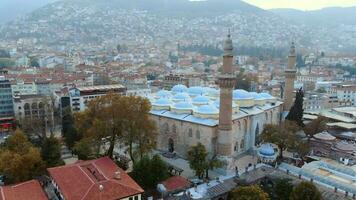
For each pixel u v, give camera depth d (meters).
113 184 66.06
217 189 77.56
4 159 79.06
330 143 108.00
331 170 87.62
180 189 77.00
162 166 79.06
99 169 73.19
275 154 102.19
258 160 100.31
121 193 64.56
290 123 110.69
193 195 74.12
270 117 121.50
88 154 91.44
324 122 118.94
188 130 102.69
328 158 102.19
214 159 88.56
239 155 105.94
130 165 96.25
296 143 99.06
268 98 126.00
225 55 86.44
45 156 87.75
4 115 153.00
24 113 154.38
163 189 75.25
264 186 81.06
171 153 107.31
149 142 92.31
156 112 112.19
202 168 84.06
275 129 100.81
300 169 87.81
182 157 105.12
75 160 101.44
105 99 93.88
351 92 191.62
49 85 188.62
